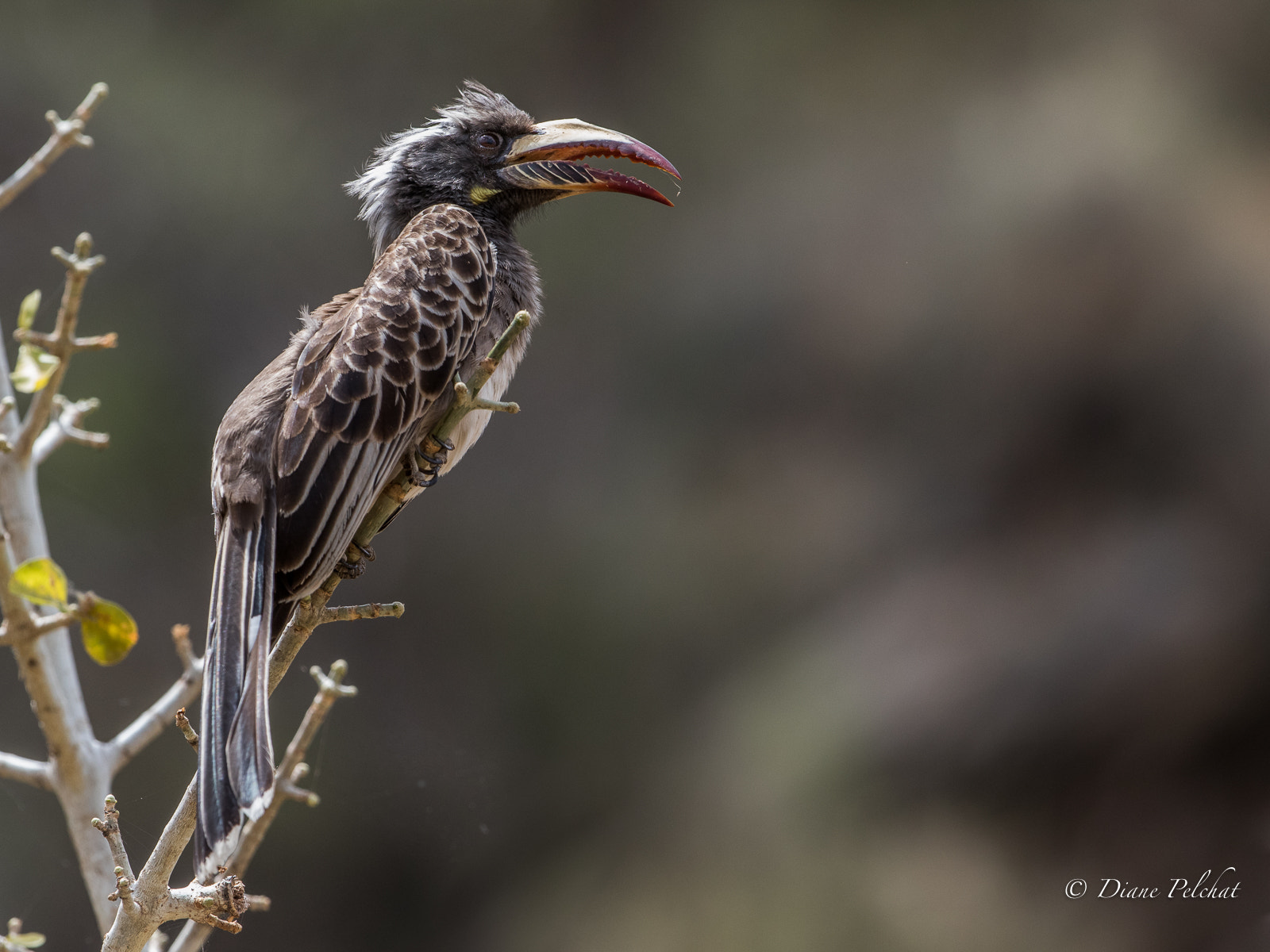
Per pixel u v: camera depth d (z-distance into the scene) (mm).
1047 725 12414
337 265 15039
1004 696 12617
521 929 13367
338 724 13648
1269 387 12750
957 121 14836
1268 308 13023
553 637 15047
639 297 15633
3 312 13750
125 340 14016
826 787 12898
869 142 15211
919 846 12422
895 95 15359
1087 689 12352
